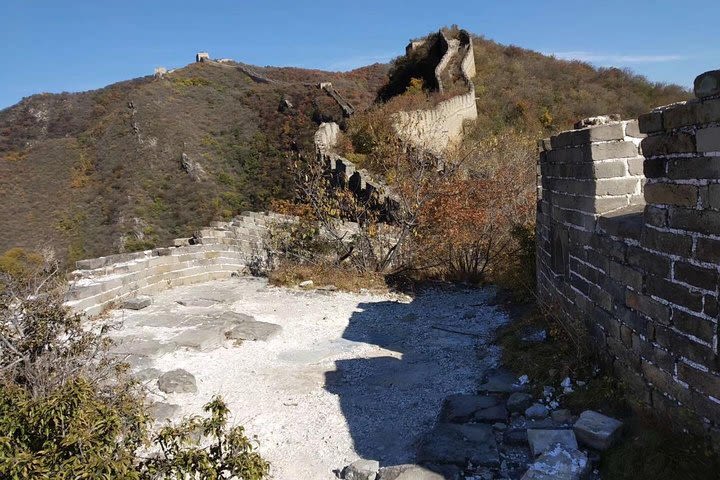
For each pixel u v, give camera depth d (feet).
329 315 31.40
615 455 12.97
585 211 17.92
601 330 16.85
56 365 15.85
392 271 41.65
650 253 13.56
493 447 14.53
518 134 96.94
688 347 12.22
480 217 40.88
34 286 17.71
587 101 128.77
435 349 24.23
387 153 53.36
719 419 11.41
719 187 10.96
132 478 9.64
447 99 101.91
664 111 12.41
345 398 19.57
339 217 45.03
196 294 35.78
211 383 21.31
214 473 10.36
